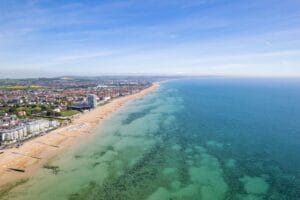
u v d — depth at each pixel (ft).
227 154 351.25
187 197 239.50
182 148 379.96
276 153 352.90
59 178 285.02
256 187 255.91
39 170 307.99
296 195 240.32
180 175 286.05
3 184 271.69
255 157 338.54
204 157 340.18
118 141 425.69
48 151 379.96
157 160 333.01
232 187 257.14
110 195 245.04
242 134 455.22
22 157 353.51
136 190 254.06
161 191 250.98
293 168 301.22
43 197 243.60
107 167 313.53
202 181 270.67
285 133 460.55
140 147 389.60
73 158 347.97
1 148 392.68
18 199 240.53
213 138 431.02
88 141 431.43
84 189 257.96
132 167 311.88
